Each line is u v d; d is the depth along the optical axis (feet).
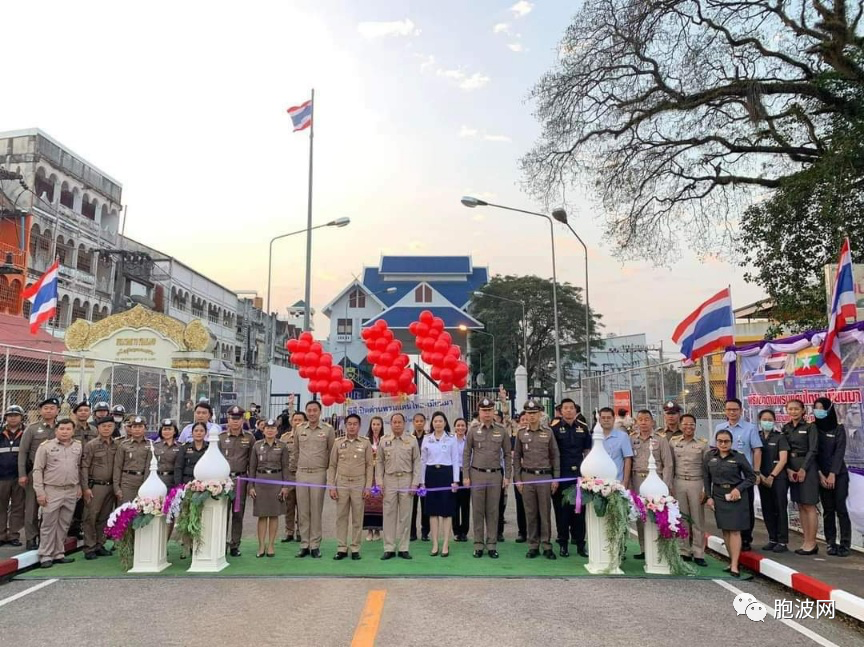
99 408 27.89
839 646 16.48
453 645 16.40
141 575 23.68
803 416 26.23
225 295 162.20
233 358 165.27
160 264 126.31
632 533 32.17
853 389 25.86
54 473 25.36
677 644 16.55
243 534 33.35
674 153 62.59
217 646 16.35
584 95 62.64
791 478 25.73
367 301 191.62
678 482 26.00
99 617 18.74
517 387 83.82
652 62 59.00
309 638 16.90
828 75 46.42
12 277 85.15
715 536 28.89
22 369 53.26
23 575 23.58
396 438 27.84
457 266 196.85
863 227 43.68
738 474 23.97
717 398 38.17
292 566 25.26
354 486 26.96
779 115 53.78
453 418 36.91
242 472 28.32
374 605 19.81
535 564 25.63
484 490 27.27
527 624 18.03
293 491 30.73
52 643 16.61
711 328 36.73
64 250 101.60
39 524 27.86
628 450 27.58
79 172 108.06
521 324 149.38
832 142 44.98
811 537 25.35
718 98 56.34
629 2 56.59
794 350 29.60
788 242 49.39
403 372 37.88
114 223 120.26
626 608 19.57
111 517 24.23
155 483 24.89
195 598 20.70
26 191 93.09
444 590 21.62
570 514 27.71
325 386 38.96
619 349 149.48
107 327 66.95
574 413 28.58
